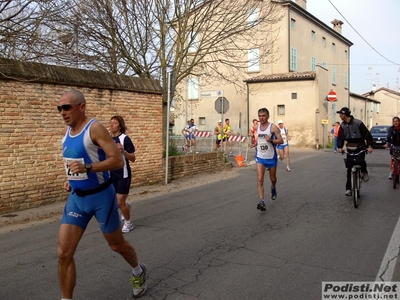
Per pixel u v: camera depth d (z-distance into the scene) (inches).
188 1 573.3
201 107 1341.0
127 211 272.1
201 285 180.2
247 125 1241.4
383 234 257.8
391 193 402.3
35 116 355.6
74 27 500.1
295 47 1305.4
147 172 474.0
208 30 594.6
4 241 256.5
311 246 234.5
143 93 462.9
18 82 342.3
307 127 1162.6
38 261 217.2
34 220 313.3
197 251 228.4
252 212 327.0
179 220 305.6
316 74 1152.2
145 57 585.6
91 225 292.0
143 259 216.1
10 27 342.3
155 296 169.5
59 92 373.7
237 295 169.3
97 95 410.3
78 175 146.3
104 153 149.3
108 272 197.5
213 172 602.2
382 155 848.9
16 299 169.3
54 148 371.2
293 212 323.6
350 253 221.5
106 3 535.5
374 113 2073.1
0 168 331.3
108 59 568.1
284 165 692.1
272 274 191.9
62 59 483.8
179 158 530.6
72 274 145.3
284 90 1192.8
